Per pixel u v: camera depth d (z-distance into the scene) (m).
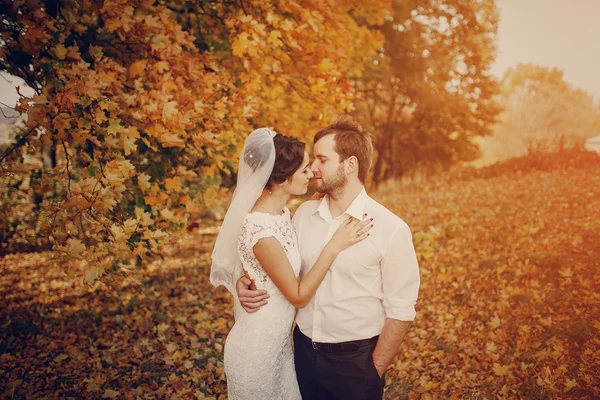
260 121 4.64
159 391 3.51
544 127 10.36
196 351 4.21
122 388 3.58
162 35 3.14
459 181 9.70
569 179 7.47
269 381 2.11
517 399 3.09
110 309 5.32
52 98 2.66
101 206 2.67
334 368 2.03
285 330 2.15
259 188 2.12
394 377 3.58
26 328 4.75
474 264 5.20
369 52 6.53
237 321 2.22
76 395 3.49
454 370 3.53
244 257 2.09
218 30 4.46
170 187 3.37
